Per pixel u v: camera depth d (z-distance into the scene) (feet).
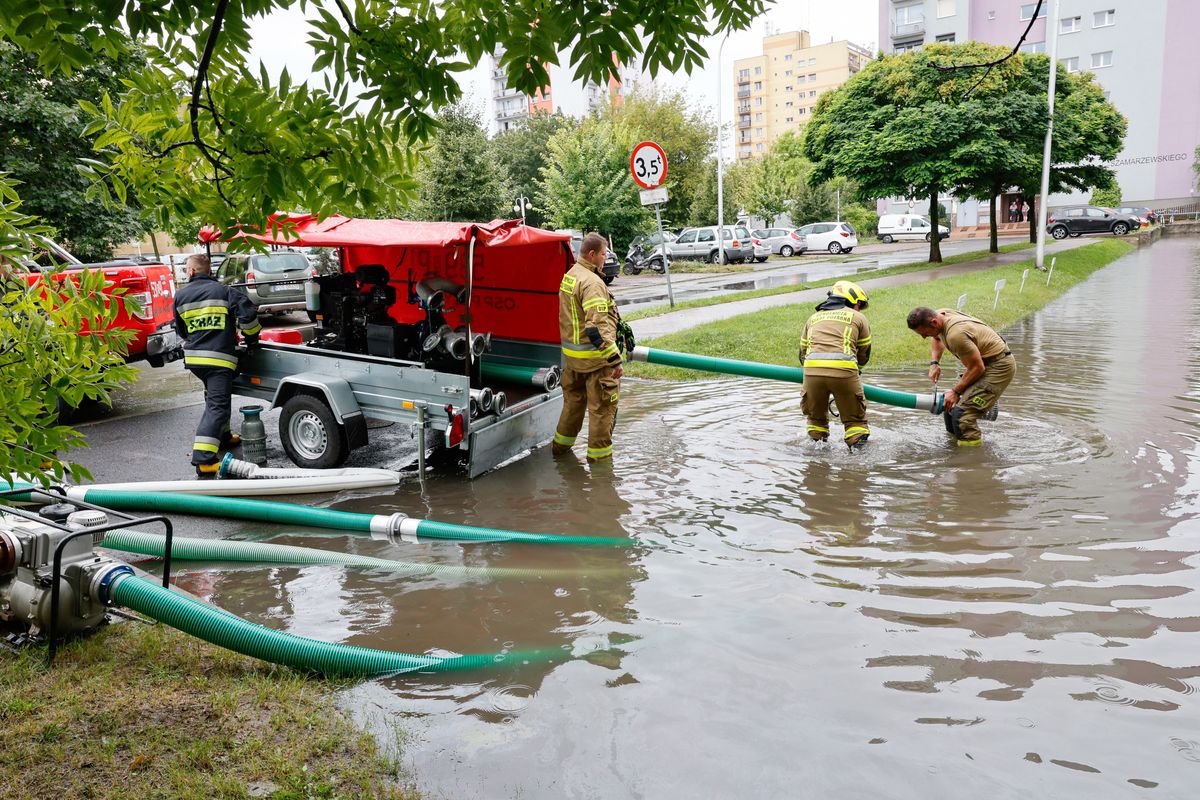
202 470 22.02
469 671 12.07
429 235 20.95
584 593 14.73
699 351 38.17
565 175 101.19
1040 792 9.18
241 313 22.39
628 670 11.97
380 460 23.58
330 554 16.56
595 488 20.74
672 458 23.16
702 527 17.81
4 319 9.49
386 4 10.78
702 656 12.30
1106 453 22.25
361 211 11.37
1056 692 11.12
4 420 9.43
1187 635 12.56
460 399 20.79
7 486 16.62
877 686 11.37
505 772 9.66
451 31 10.87
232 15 9.32
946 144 83.35
